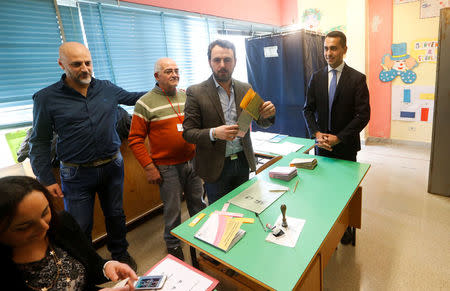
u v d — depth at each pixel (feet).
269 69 10.65
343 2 14.32
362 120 6.38
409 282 5.61
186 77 11.19
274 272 3.10
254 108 4.35
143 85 9.54
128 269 3.27
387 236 7.18
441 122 8.48
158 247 7.68
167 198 6.54
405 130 14.17
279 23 17.13
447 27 7.89
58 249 3.05
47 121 5.29
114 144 6.03
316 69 10.96
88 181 5.70
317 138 6.57
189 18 10.94
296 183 5.34
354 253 6.63
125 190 8.35
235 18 13.37
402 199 8.99
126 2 8.53
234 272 4.60
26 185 2.44
